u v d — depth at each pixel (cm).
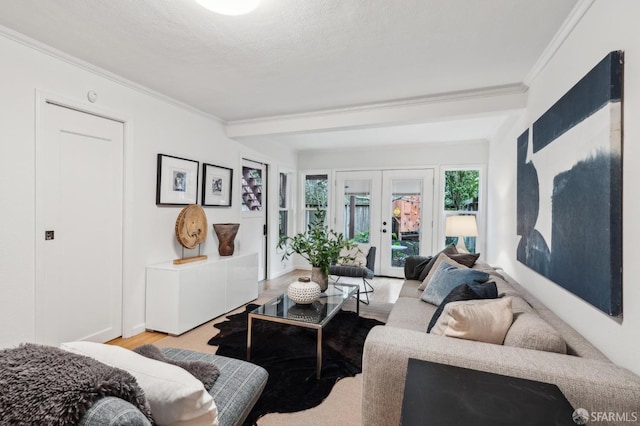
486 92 273
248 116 368
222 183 385
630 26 117
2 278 194
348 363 230
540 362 115
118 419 67
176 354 158
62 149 227
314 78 256
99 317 256
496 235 388
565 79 178
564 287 165
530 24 177
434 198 509
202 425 90
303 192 602
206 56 221
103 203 257
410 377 106
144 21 180
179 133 324
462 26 181
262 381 141
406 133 439
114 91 259
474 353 122
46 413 66
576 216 151
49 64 215
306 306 252
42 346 88
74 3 164
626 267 118
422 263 353
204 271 307
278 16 173
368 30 186
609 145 124
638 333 111
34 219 209
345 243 307
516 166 282
